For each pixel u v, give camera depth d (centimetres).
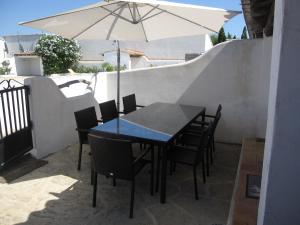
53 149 441
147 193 319
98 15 427
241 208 241
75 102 490
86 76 536
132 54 1562
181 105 472
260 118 455
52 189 325
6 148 360
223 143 498
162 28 474
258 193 265
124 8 440
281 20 118
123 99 475
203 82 498
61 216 272
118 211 282
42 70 1430
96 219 268
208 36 1853
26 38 2075
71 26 439
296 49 116
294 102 120
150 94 545
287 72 119
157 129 322
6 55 2145
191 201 304
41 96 409
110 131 312
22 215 272
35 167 382
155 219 269
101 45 1834
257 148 398
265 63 430
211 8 387
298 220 132
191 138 405
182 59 1722
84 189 326
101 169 274
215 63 482
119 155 260
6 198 302
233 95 480
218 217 274
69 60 1482
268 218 136
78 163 378
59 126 453
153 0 396
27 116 395
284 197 131
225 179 357
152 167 311
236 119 486
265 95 438
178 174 371
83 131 361
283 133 125
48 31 435
